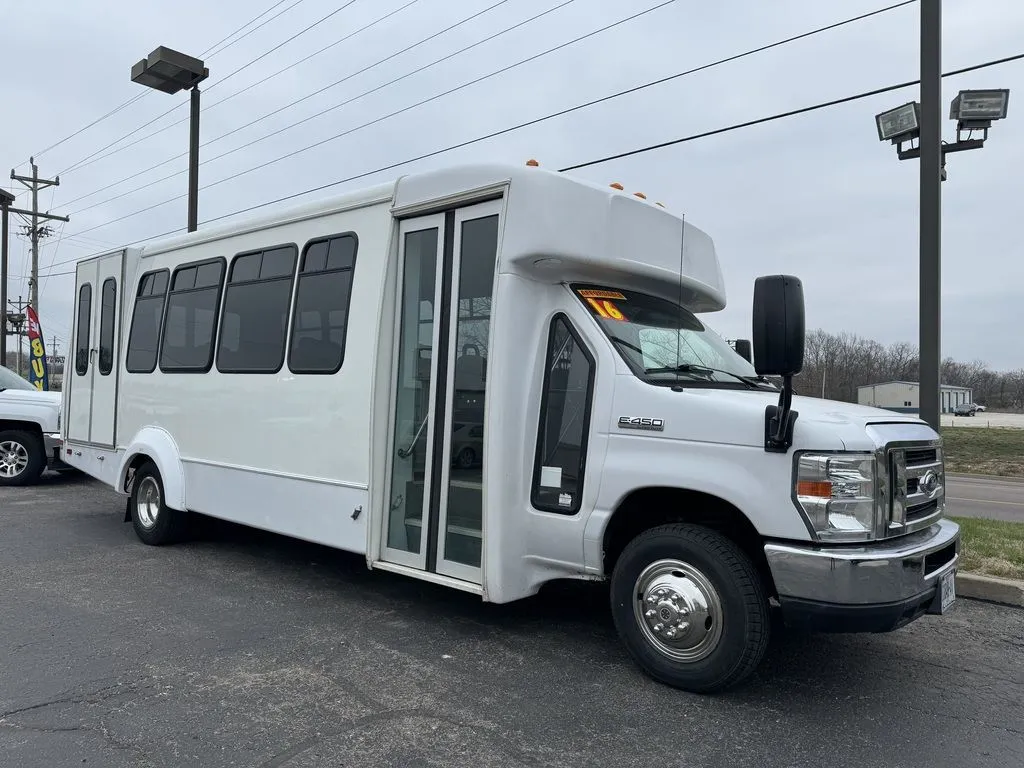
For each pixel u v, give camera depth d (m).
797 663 4.53
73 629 4.96
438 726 3.61
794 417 3.67
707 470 3.87
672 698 3.97
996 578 5.95
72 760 3.27
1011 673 4.43
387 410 5.25
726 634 3.83
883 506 3.67
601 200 4.61
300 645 4.70
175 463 7.05
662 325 4.86
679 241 5.25
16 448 11.77
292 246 6.09
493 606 5.56
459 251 4.92
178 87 15.71
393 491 5.23
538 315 4.65
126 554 7.12
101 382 8.34
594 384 4.38
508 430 4.51
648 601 4.12
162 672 4.24
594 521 4.27
